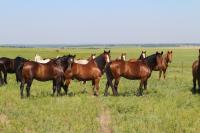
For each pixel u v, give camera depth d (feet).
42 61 104.88
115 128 42.93
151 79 111.14
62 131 40.86
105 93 71.10
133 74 70.13
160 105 58.34
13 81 100.07
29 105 58.29
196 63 79.05
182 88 84.99
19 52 313.53
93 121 46.47
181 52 421.59
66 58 69.05
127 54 319.88
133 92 77.51
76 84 91.76
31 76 65.77
